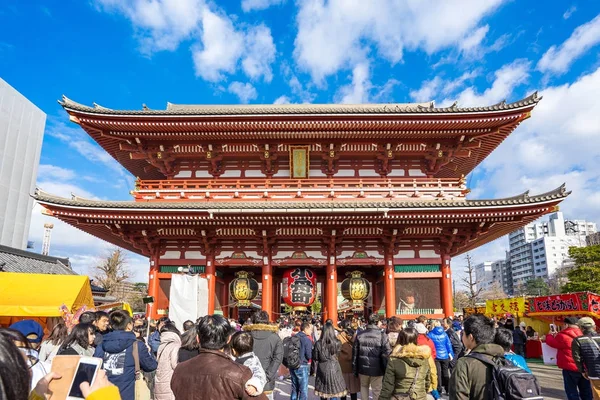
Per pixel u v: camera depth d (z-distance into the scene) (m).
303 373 12.03
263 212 21.17
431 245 24.31
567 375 10.81
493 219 22.27
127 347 7.68
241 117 23.16
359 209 21.09
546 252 162.12
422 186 26.23
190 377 4.67
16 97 61.03
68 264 33.28
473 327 5.99
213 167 26.41
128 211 21.39
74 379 3.66
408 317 23.16
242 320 27.92
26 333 5.66
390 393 7.38
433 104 32.91
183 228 23.61
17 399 2.52
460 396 5.58
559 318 29.75
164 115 22.98
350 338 12.06
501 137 26.06
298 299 23.20
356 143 25.81
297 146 25.67
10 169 59.78
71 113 23.03
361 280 23.94
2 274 16.00
